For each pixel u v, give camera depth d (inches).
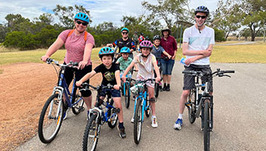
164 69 245.0
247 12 1298.0
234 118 167.3
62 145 125.3
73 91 148.9
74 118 165.0
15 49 1761.8
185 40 138.9
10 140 129.1
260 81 299.9
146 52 145.5
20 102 204.1
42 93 237.1
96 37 2015.3
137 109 123.8
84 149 105.3
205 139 111.4
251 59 599.8
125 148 123.2
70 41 142.5
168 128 149.8
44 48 1828.2
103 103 127.4
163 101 211.6
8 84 287.4
